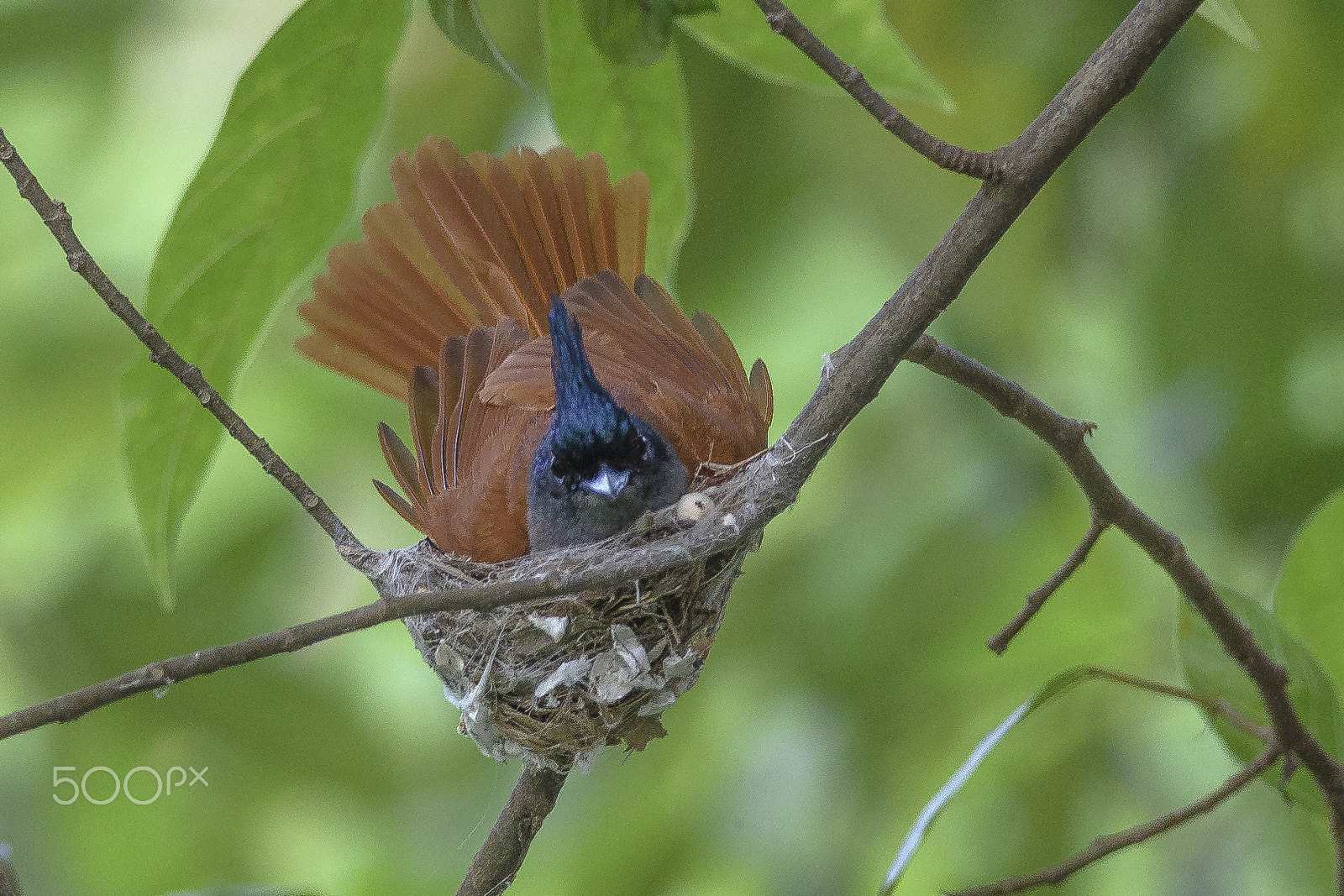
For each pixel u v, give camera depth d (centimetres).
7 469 1054
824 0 688
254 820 1081
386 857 1082
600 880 1050
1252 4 948
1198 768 1062
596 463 766
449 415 830
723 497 746
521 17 1015
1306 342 977
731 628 1062
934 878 1045
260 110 646
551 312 770
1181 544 679
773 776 1044
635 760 1076
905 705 1034
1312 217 993
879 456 1080
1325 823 866
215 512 1073
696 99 1030
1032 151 550
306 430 1095
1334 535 771
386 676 1114
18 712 470
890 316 580
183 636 1049
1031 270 993
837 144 1002
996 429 1051
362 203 1020
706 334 835
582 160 773
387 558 750
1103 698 1027
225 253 674
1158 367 997
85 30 1074
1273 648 740
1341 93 948
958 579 1026
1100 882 1059
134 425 688
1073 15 991
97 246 1088
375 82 652
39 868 1066
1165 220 996
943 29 995
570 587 512
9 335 1067
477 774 1102
